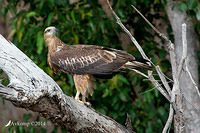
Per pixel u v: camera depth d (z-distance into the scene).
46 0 12.09
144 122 12.37
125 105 12.22
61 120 7.36
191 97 11.93
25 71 6.60
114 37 12.91
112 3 12.53
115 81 11.41
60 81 11.95
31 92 6.51
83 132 7.93
